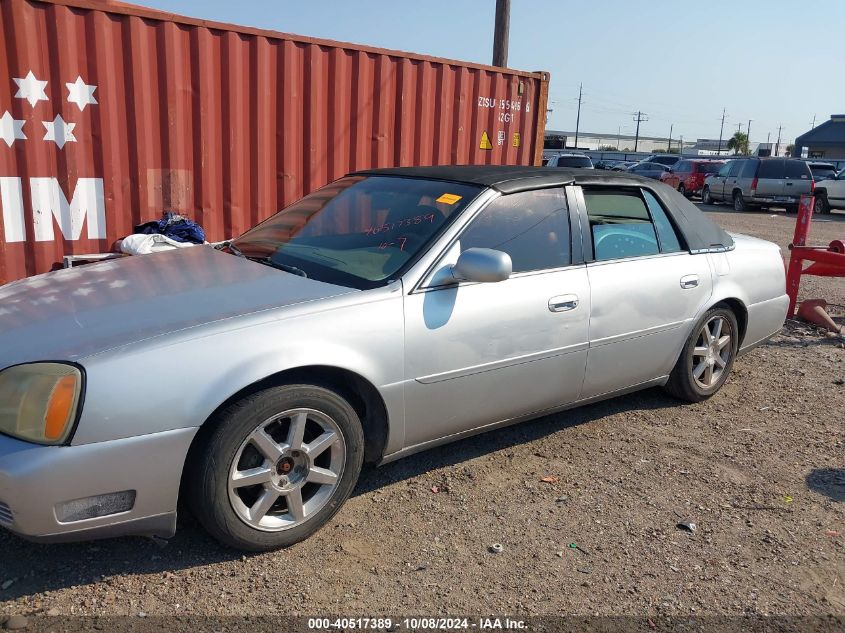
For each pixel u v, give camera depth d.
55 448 2.51
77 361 2.59
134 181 5.63
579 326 3.93
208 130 5.89
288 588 2.82
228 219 6.15
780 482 3.91
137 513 2.70
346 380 3.25
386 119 6.98
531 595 2.86
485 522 3.38
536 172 4.08
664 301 4.38
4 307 3.13
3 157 5.04
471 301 3.48
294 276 3.41
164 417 2.65
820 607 2.87
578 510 3.53
